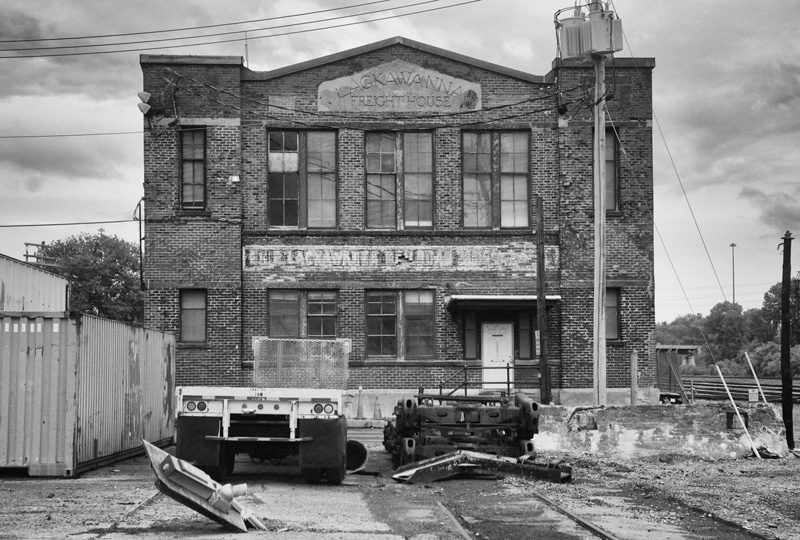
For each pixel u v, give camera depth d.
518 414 18.72
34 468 16.66
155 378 22.69
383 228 32.72
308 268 32.34
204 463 15.66
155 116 32.06
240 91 32.41
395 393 32.03
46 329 16.84
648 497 15.38
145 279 31.91
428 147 32.97
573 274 32.53
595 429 22.67
